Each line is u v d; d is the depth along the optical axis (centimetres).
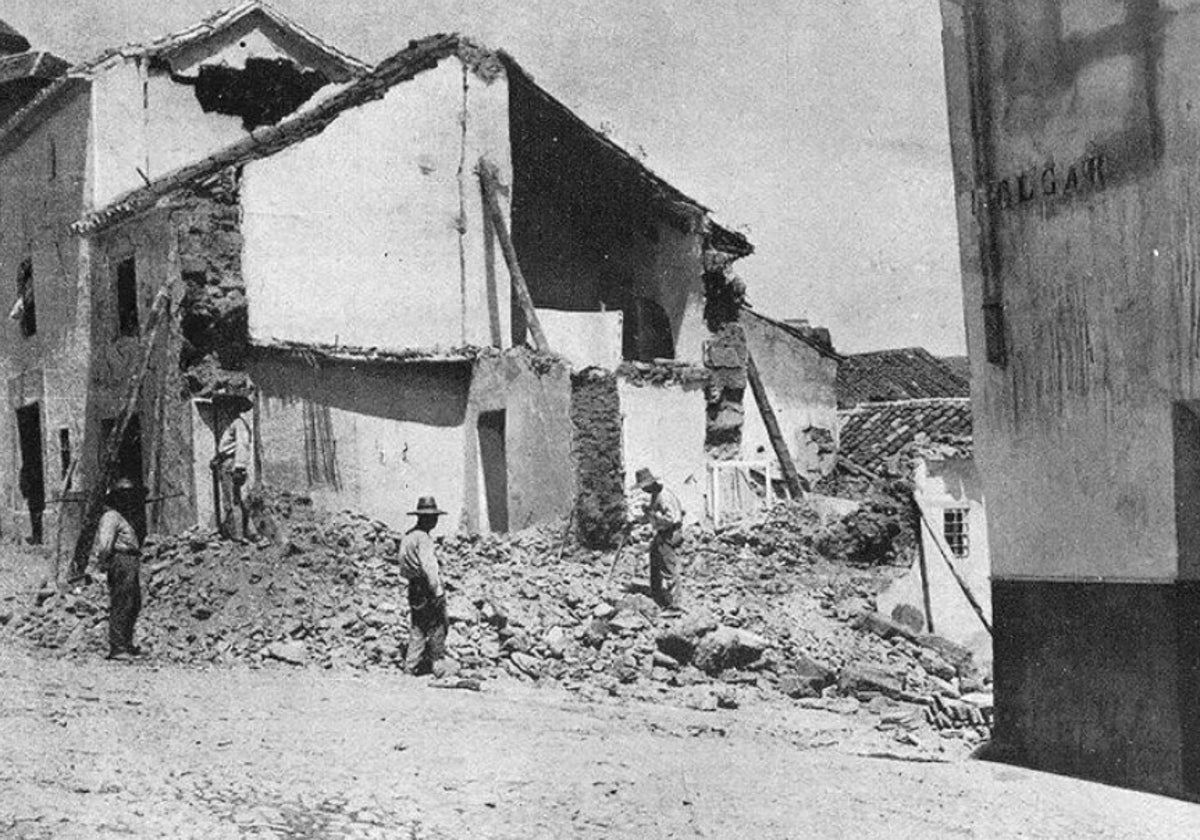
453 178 2606
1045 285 1367
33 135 2889
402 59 2575
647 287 2992
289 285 2409
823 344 3494
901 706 1823
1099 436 1316
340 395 2433
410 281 2545
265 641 1847
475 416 2541
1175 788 1233
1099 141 1311
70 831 898
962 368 5353
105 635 1870
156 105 2806
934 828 1057
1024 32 1382
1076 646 1330
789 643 2062
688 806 1074
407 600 1983
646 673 1864
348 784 1076
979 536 2627
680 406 2786
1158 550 1262
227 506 2155
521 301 2556
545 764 1193
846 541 2641
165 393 2300
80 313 2645
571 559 2286
